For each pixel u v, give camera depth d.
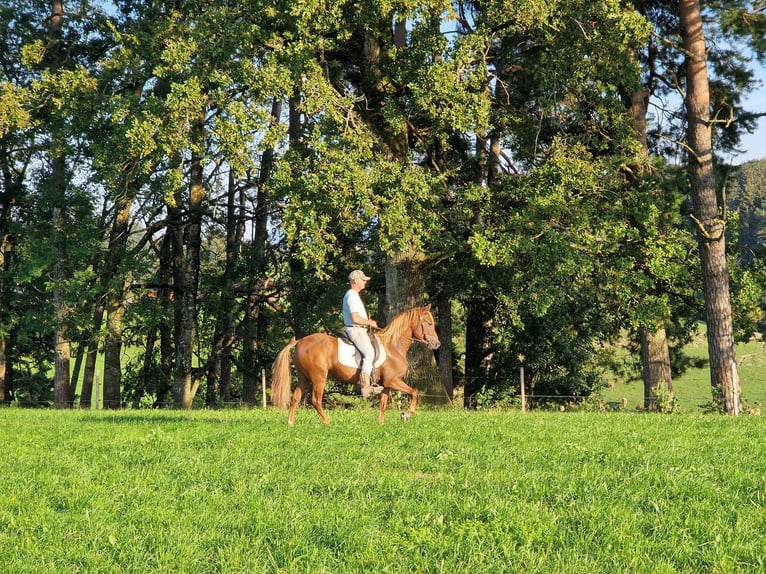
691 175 22.89
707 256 22.45
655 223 23.17
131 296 32.56
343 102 21.31
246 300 35.56
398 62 22.42
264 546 6.29
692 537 6.40
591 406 27.95
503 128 24.06
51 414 18.95
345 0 20.69
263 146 20.48
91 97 24.14
